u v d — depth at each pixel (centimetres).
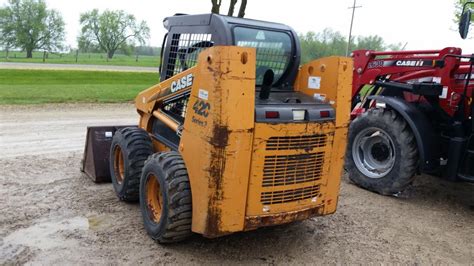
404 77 627
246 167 345
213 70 332
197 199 360
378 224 487
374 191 593
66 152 714
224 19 388
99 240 408
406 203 561
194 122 359
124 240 410
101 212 473
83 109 1182
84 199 509
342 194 581
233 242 420
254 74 334
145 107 498
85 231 425
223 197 343
